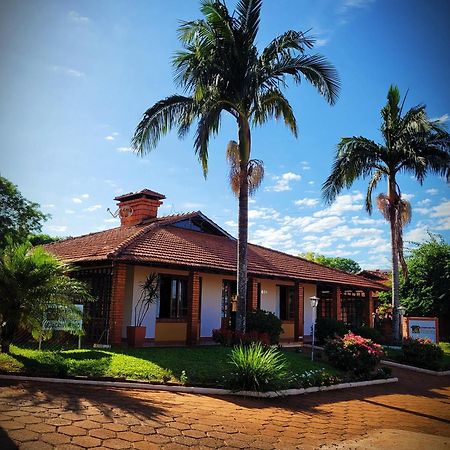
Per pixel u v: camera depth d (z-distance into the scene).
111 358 11.61
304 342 22.31
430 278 28.61
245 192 15.12
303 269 23.31
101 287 16.17
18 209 32.53
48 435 5.88
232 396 10.00
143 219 23.17
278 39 15.31
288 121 15.73
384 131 21.48
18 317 11.22
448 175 20.36
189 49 14.75
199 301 19.05
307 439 7.52
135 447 5.96
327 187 21.55
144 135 15.02
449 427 9.65
